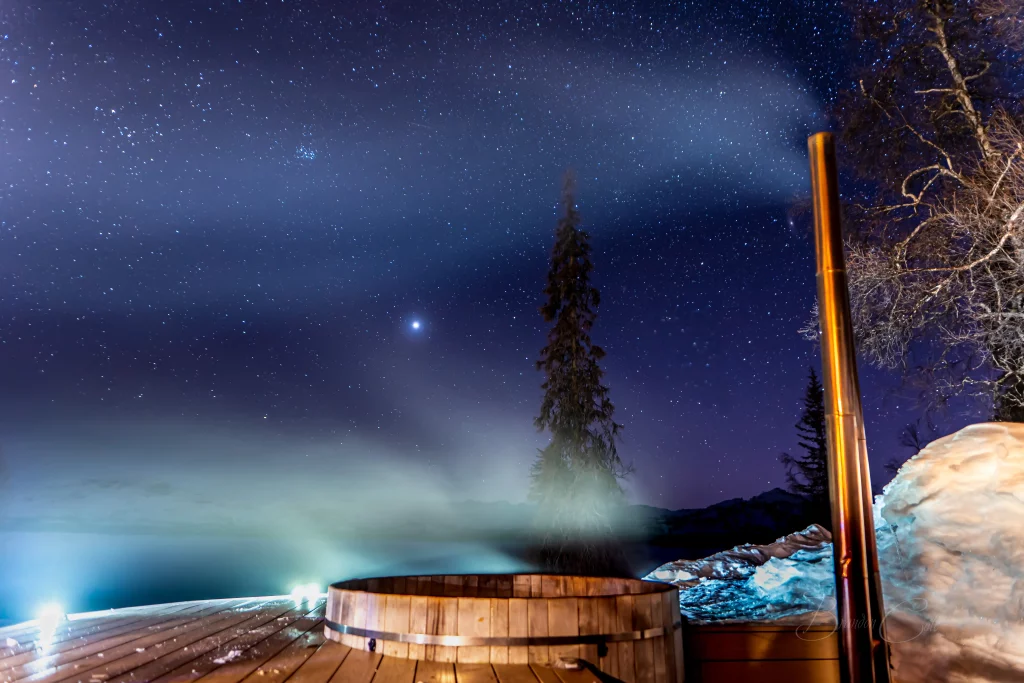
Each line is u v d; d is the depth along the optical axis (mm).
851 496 4105
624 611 4711
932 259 13211
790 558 8336
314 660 4418
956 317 12703
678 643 5148
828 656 5582
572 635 4555
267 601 7668
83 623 5977
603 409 14297
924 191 13797
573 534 13516
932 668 4926
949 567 5723
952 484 6387
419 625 4566
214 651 4668
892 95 14406
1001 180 12344
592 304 14844
